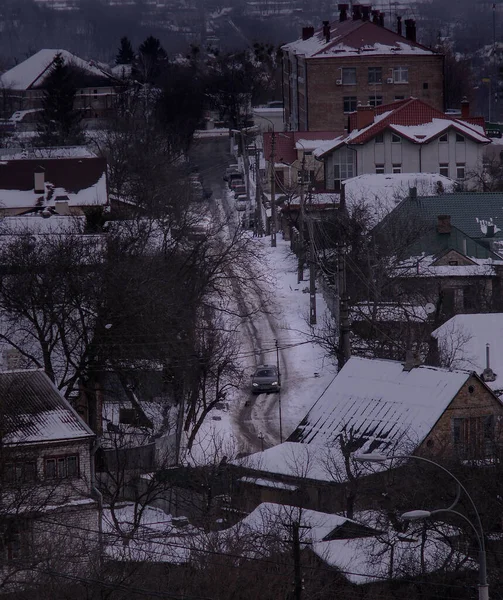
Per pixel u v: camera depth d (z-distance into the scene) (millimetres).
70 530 51625
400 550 50344
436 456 54469
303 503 59594
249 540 49844
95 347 73688
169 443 71250
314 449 61594
